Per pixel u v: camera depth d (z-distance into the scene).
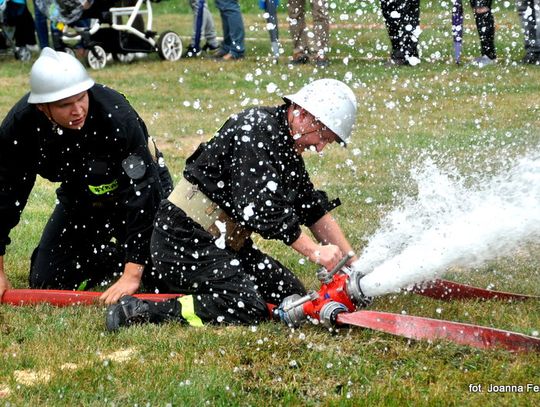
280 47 19.80
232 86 15.92
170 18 27.05
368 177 9.63
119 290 5.91
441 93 14.27
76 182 6.00
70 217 6.38
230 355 4.95
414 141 11.21
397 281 5.30
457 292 5.95
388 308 5.76
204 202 5.50
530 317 5.54
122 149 5.72
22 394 4.54
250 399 4.47
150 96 15.30
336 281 5.36
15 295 6.02
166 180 6.49
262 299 5.50
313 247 5.27
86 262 6.60
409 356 4.90
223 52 18.72
